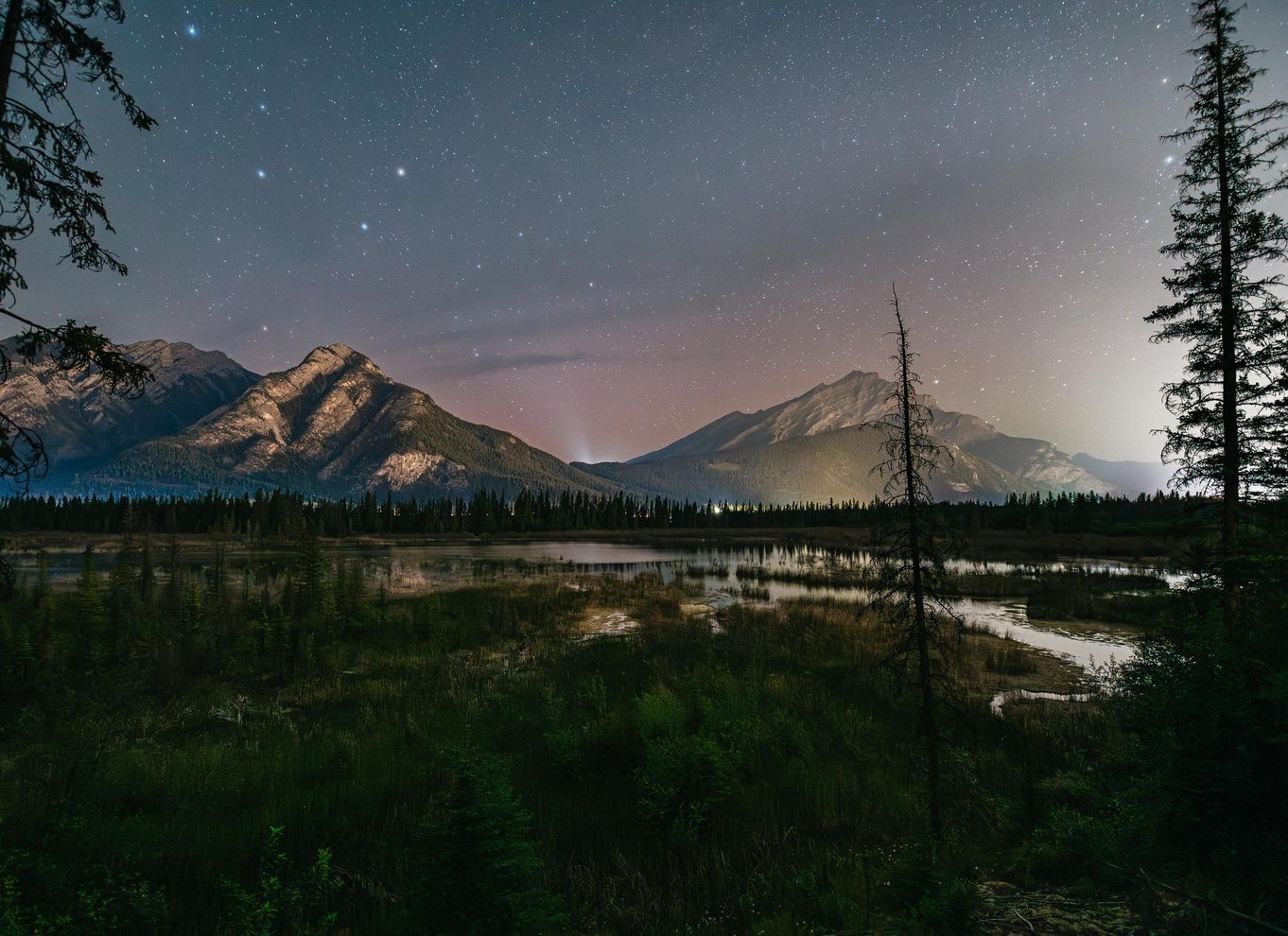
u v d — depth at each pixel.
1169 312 13.13
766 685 14.34
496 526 140.12
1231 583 7.27
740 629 23.55
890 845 7.20
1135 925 4.11
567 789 9.09
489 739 11.12
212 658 17.50
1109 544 64.81
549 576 48.28
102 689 13.65
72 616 20.45
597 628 25.45
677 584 41.03
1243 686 4.55
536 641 21.91
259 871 6.61
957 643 19.77
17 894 5.33
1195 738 4.52
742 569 52.88
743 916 5.85
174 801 8.55
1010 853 6.36
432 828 5.41
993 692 15.87
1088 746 10.23
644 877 6.68
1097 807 6.64
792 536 113.62
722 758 9.03
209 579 35.88
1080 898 4.71
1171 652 6.29
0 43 5.25
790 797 8.75
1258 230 11.93
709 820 7.95
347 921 5.82
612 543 108.00
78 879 6.16
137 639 18.28
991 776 9.05
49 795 7.60
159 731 11.83
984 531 82.81
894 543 7.19
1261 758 4.04
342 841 7.38
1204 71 13.03
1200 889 4.01
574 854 7.19
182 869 6.75
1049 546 65.50
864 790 9.02
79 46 5.47
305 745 10.95
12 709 12.45
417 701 14.08
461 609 28.28
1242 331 12.16
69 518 101.81
